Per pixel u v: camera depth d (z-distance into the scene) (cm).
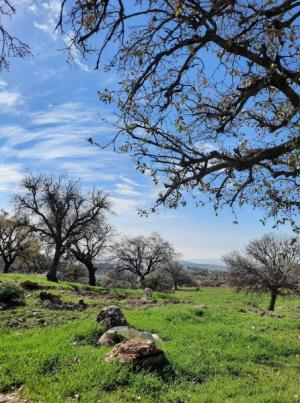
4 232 6538
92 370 907
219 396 898
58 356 988
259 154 724
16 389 844
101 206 4903
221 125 749
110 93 707
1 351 1068
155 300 2720
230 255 4559
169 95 678
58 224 4766
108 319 1292
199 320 1795
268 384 1036
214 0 603
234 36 659
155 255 7262
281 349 1438
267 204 927
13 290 1864
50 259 8031
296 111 627
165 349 1160
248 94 686
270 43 681
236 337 1502
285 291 4666
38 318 1558
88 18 586
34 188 4766
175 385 926
